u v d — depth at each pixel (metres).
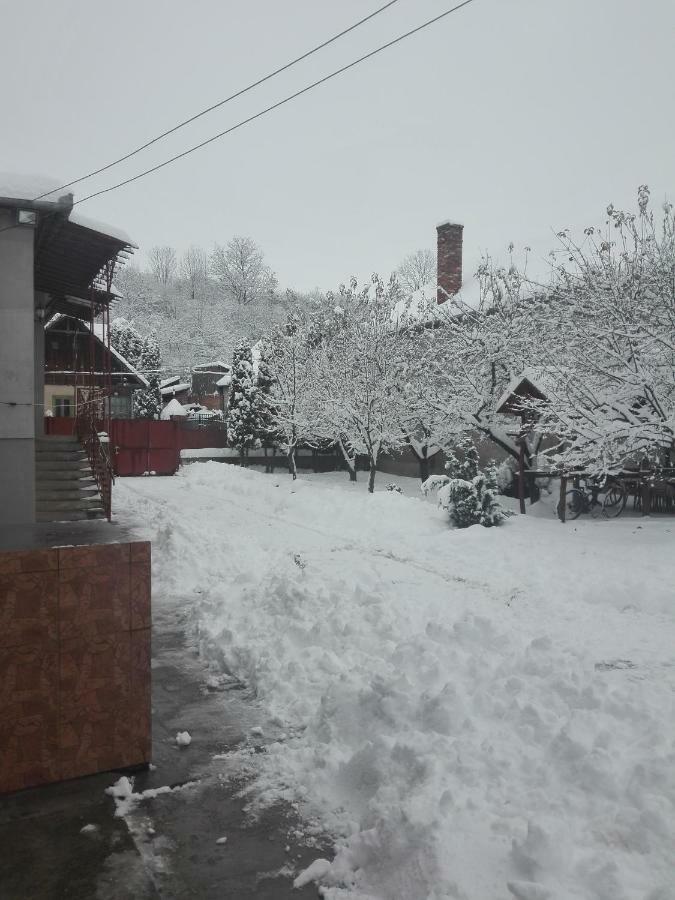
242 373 33.34
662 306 13.72
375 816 3.55
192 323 75.12
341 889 3.20
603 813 3.19
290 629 6.36
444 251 27.02
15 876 3.29
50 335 31.84
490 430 18.67
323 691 5.26
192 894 3.20
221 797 4.04
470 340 19.77
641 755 3.57
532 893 2.73
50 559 4.13
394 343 22.23
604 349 13.35
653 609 7.62
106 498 13.45
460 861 3.00
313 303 39.66
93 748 4.25
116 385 33.19
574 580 8.91
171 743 4.73
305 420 26.97
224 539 11.00
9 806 3.91
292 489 21.50
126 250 13.19
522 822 3.20
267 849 3.55
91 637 4.23
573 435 13.74
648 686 4.94
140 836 3.64
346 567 9.92
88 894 3.17
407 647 5.30
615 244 15.91
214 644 6.55
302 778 4.20
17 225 10.40
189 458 32.91
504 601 8.08
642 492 15.20
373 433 21.66
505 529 12.95
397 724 4.30
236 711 5.27
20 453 10.53
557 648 5.21
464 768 3.66
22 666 4.07
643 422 13.14
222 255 84.00
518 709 4.17
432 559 10.77
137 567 4.37
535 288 18.34
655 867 2.84
